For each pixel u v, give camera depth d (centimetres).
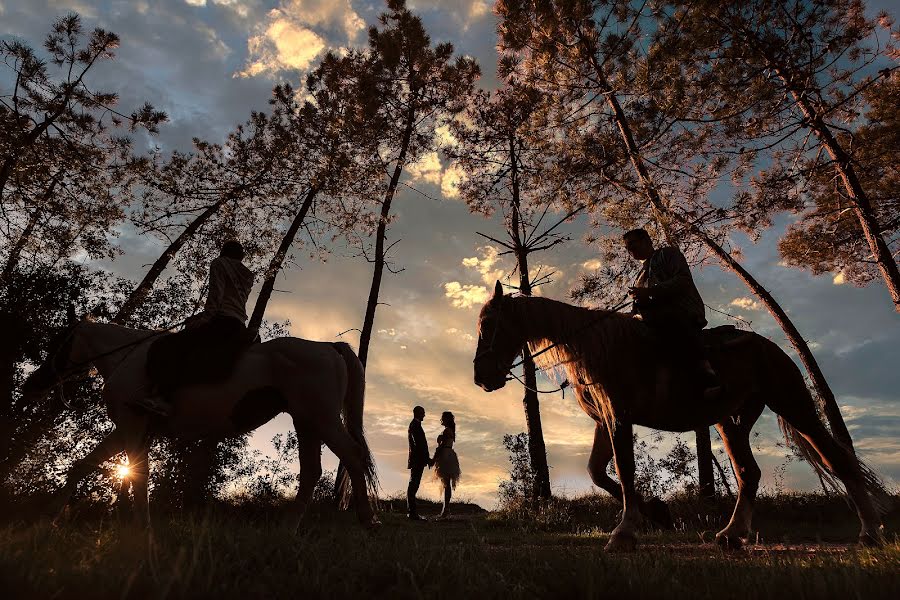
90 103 1235
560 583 270
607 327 565
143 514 540
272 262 1365
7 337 772
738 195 1097
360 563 296
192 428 569
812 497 1141
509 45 1162
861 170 1311
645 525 801
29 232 1195
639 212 1070
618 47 1114
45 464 746
